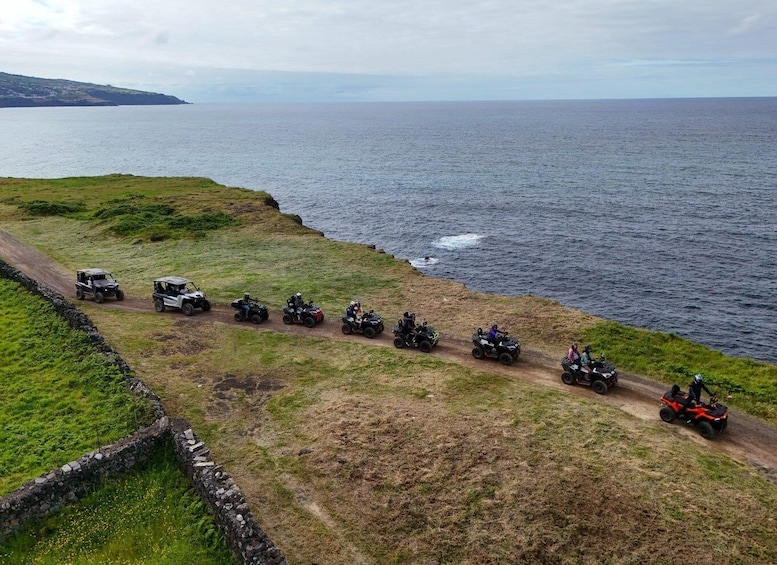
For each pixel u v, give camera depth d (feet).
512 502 50.14
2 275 112.88
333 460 56.70
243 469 55.77
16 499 47.62
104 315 100.17
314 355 82.94
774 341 128.88
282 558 41.16
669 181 325.62
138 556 45.65
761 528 47.19
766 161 398.83
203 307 101.19
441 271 179.93
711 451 58.29
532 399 68.59
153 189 237.25
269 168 436.35
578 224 234.38
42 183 257.14
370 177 377.50
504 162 438.81
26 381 71.46
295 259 132.46
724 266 179.32
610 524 47.57
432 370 77.05
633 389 71.82
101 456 52.60
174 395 70.54
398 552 45.42
